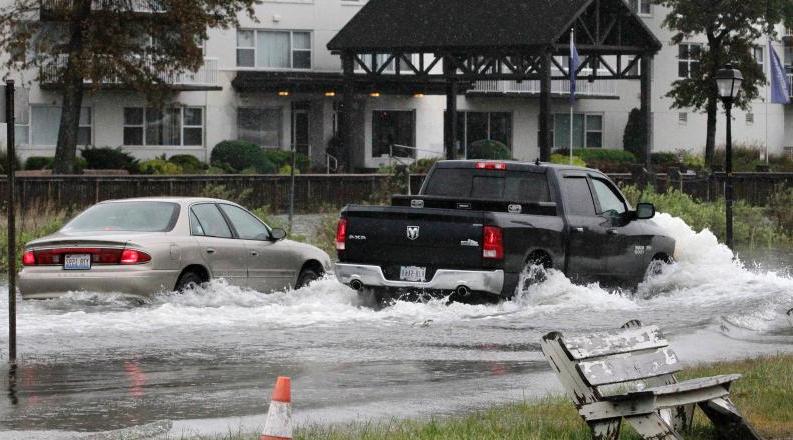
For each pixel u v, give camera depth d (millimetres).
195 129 125250
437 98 138625
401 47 117312
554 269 38688
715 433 20016
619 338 19625
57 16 100750
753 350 31531
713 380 19422
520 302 37812
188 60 102812
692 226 74625
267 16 129375
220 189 82188
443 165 40906
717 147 159625
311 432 20609
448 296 37156
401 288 37312
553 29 111812
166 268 36469
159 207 38031
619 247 41438
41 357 29406
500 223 36531
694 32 143000
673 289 44312
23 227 58812
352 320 35938
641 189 93938
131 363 28797
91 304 35750
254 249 39719
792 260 63344
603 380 19000
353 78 120375
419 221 36906
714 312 39031
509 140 145375
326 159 131250
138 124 122250
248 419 22453
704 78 142875
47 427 21672
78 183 80125
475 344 32250
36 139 116625
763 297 42906
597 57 121062
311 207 90625
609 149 147500
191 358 29609
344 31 120438
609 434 18797
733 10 140375
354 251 37594
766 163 150625
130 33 101938
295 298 39375
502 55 115375
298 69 131125
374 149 135875
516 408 22797
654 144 154625
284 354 30359
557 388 25844
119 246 35969
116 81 113750
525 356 30438
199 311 36188
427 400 24484
